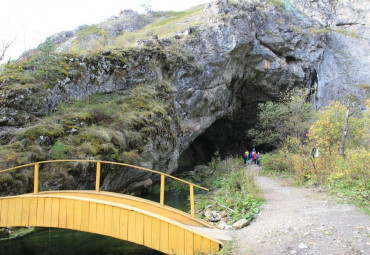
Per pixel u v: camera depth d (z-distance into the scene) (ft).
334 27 104.06
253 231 19.60
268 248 15.97
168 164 49.08
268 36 83.15
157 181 50.55
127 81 45.78
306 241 16.25
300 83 87.25
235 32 69.82
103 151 31.07
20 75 32.94
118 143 33.78
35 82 33.14
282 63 82.07
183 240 17.62
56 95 34.40
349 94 85.71
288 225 19.35
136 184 40.73
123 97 42.55
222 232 19.56
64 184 27.07
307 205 24.80
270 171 53.78
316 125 42.34
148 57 50.26
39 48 36.96
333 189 29.04
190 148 91.25
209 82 68.18
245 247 16.52
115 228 19.16
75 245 24.66
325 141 40.83
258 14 81.76
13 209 21.06
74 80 37.50
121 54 45.50
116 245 24.93
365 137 46.83
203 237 17.29
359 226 17.71
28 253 22.68
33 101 31.35
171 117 48.60
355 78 89.81
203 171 68.33
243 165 71.00
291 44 85.92
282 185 38.29
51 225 20.31
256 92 88.74
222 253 16.06
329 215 20.65
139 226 18.67
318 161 36.91
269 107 72.08
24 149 26.23
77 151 28.99
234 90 81.10
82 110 35.06
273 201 28.27
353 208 22.08
